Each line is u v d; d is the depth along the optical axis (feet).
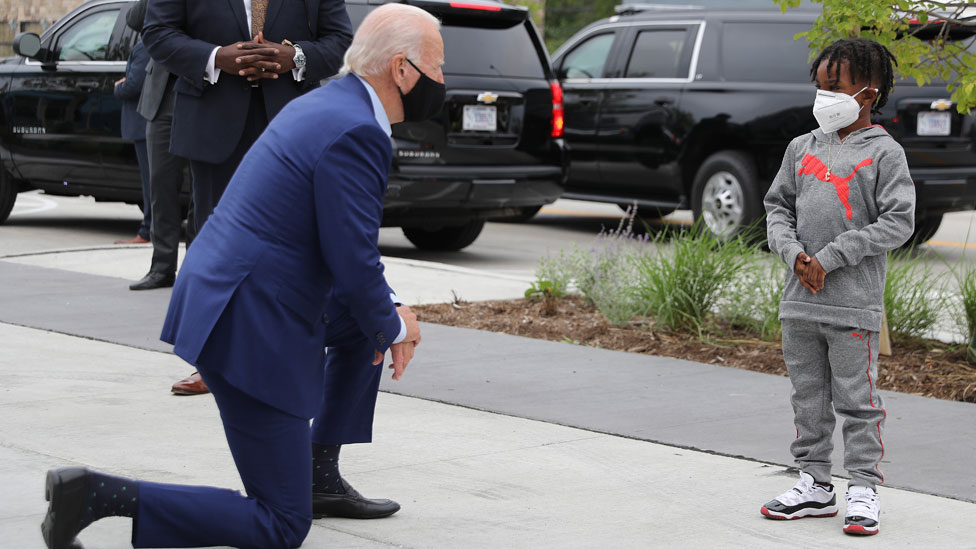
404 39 10.92
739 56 36.60
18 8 55.88
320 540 11.76
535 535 12.04
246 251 10.44
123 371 18.90
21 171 37.42
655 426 16.38
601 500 13.23
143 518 10.12
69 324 22.35
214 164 17.56
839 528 12.57
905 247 37.14
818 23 20.88
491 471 14.23
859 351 12.51
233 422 10.66
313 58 17.39
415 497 13.20
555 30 139.33
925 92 34.40
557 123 33.58
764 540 12.08
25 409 16.40
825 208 12.59
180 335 10.48
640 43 39.27
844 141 12.74
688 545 11.86
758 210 35.65
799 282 12.84
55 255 31.09
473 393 18.07
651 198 38.96
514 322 24.00
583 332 23.20
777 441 15.70
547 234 41.65
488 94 31.94
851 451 12.64
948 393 18.84
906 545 12.01
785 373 20.12
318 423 12.26
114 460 14.10
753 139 35.70
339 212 10.43
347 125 10.53
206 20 17.40
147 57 28.84
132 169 34.42
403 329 11.02
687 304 22.91
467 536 11.97
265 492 10.64
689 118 37.22
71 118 35.45
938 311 22.38
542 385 18.71
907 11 20.61
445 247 36.17
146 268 29.50
